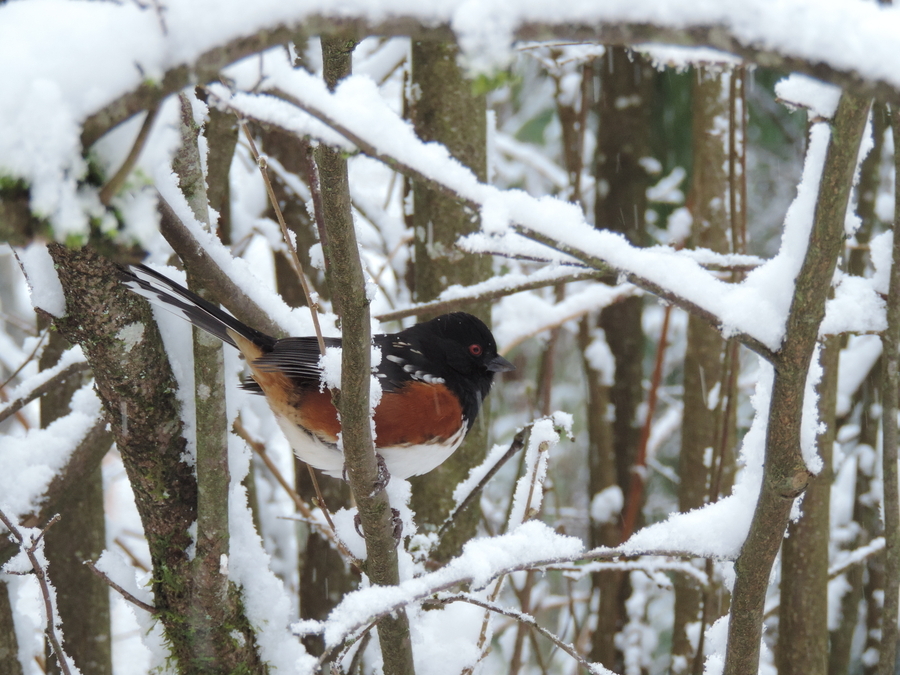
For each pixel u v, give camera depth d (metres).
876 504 6.69
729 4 1.71
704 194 6.69
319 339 3.18
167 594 3.63
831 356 5.20
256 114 2.31
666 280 2.52
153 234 2.02
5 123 1.71
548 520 8.89
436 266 6.14
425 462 4.96
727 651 3.03
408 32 1.73
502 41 1.68
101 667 5.77
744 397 9.34
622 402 7.97
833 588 6.71
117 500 8.44
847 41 1.72
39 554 4.17
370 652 5.31
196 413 3.29
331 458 4.88
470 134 5.95
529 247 2.72
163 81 1.74
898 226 3.98
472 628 4.52
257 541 3.96
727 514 2.99
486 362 5.15
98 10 1.80
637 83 7.74
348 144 2.31
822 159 2.55
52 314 3.28
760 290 2.57
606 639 7.49
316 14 1.72
